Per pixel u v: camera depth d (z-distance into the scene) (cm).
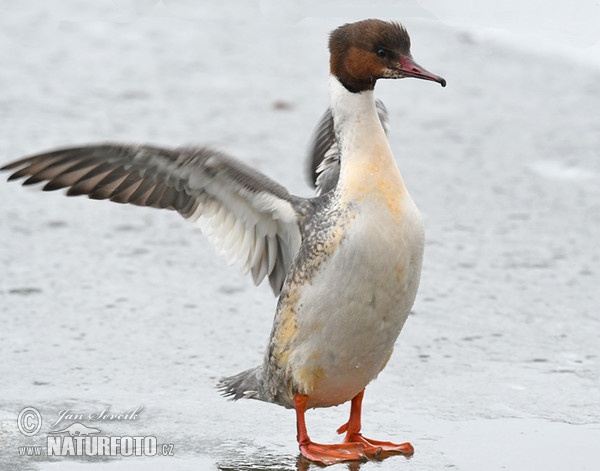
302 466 893
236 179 898
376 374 922
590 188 1655
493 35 2267
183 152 881
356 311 868
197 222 940
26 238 1469
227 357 1134
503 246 1456
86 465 886
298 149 1788
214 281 1349
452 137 1867
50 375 1077
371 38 896
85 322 1216
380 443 932
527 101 2022
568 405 1016
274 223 923
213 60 2248
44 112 1941
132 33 2402
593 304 1277
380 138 888
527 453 913
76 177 912
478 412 1004
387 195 866
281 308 906
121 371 1093
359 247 855
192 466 889
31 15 2500
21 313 1234
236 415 1003
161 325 1214
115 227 1521
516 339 1179
